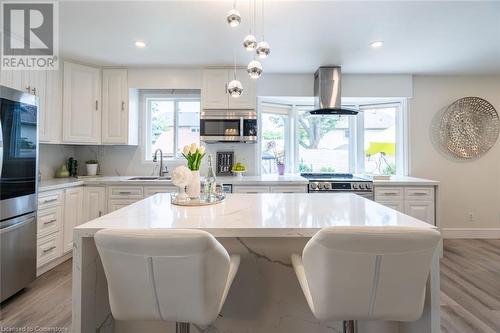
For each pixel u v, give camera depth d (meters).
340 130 4.21
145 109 3.84
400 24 2.38
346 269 0.92
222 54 3.08
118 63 3.35
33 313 1.94
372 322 1.44
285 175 3.88
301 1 2.03
